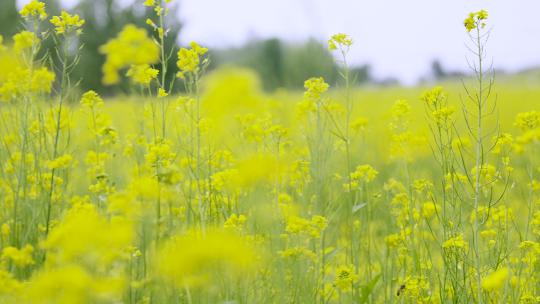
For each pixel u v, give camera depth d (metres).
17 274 3.92
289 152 6.33
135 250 3.80
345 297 5.00
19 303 3.01
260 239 4.32
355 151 7.72
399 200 5.10
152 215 3.33
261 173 2.84
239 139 5.24
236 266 2.29
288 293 4.27
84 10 21.00
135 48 3.05
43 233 4.39
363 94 19.44
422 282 4.30
